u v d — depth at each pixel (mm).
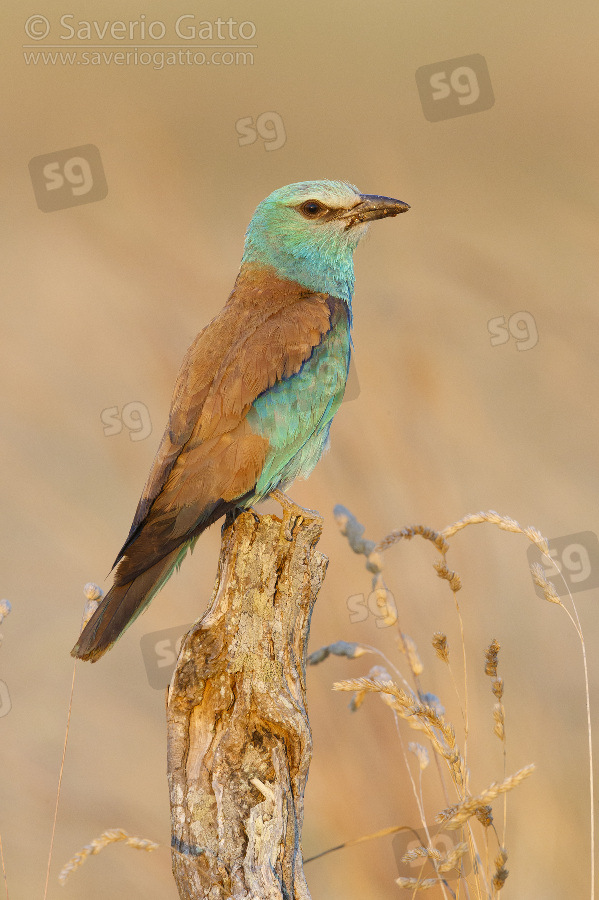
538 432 14633
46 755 11109
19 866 9805
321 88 31375
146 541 7305
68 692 12133
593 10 36469
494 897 6242
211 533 11617
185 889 5781
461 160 26203
